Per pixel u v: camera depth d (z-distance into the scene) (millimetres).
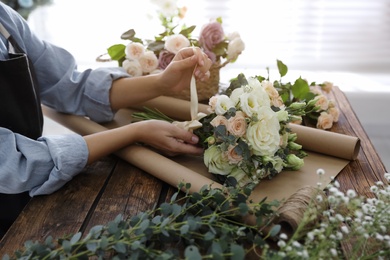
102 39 2230
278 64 1339
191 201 900
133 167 1121
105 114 1334
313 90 1438
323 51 2180
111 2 2160
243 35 2172
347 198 768
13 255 838
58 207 970
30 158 1004
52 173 1008
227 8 2127
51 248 813
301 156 1107
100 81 1317
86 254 773
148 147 1173
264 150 971
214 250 732
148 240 829
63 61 1385
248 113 969
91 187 1040
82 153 1041
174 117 1377
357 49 2168
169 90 1263
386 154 2195
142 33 2197
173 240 830
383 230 788
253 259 814
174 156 1147
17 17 1316
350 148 1100
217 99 1021
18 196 1181
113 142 1087
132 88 1288
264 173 1001
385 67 2201
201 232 820
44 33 2236
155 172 1049
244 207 827
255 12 2123
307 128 1177
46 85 1380
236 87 1093
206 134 1111
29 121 1176
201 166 1102
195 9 2135
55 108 1390
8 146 1026
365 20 2105
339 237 758
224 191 908
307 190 903
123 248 755
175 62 1180
